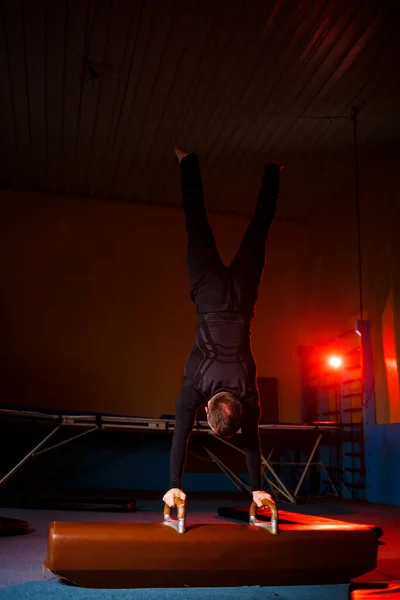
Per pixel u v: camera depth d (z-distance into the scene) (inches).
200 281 116.8
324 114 255.3
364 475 277.6
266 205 136.4
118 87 241.6
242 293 115.0
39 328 328.5
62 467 314.3
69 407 323.6
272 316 355.3
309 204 349.4
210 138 277.9
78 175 323.3
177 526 101.0
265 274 360.8
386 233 280.1
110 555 96.3
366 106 247.8
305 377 346.6
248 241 127.6
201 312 112.5
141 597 93.2
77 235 344.2
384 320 277.9
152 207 358.3
